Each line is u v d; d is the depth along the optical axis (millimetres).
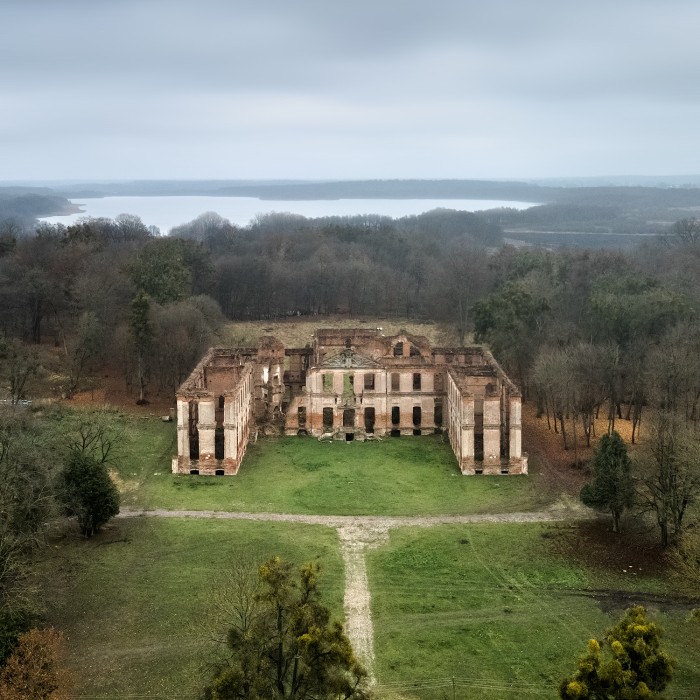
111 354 148750
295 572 74375
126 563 76688
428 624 66438
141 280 162750
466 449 102938
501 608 69125
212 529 84875
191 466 102812
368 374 124250
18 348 133250
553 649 62875
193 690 57531
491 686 58438
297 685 47875
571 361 113875
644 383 120375
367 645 63250
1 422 84188
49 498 72188
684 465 77000
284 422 120750
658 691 48031
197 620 66250
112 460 98500
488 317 139625
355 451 112500
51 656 56000
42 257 188875
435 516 89562
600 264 179250
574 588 72500
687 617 66938
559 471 104000
